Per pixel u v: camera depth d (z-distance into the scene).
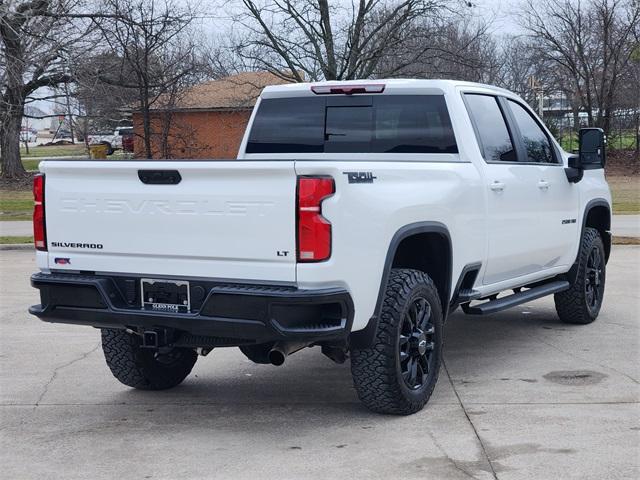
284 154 6.93
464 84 6.62
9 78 22.89
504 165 6.69
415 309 5.49
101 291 5.12
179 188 4.93
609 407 5.62
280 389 6.30
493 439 5.02
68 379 6.62
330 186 4.68
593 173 8.56
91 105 29.52
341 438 5.10
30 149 78.12
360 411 5.66
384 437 5.10
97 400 6.04
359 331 5.12
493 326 8.49
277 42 23.22
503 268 6.76
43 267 5.41
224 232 4.82
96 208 5.19
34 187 5.43
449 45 24.70
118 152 39.16
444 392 6.07
